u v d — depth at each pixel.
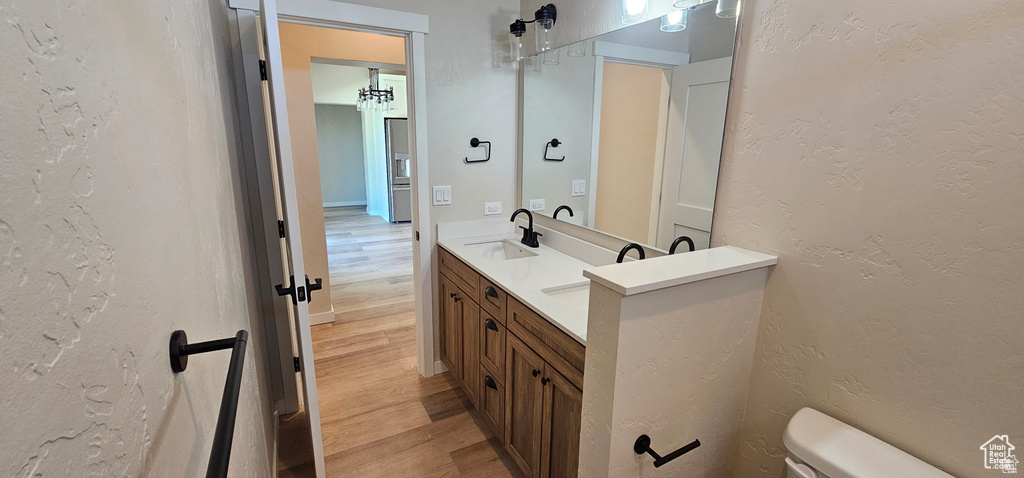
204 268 0.81
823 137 1.11
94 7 0.40
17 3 0.28
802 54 1.13
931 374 0.96
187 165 0.75
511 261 2.10
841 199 1.08
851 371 1.11
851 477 0.96
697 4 1.45
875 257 1.03
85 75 0.38
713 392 1.27
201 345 0.58
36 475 0.28
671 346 1.12
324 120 8.92
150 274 0.51
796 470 1.06
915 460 0.99
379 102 6.54
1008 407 0.86
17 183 0.27
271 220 2.08
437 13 2.21
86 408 0.35
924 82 0.92
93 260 0.37
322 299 3.35
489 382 1.96
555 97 2.26
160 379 0.51
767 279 1.29
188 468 0.61
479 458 1.93
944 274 0.92
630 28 1.76
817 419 1.14
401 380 2.57
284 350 2.22
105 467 0.37
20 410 0.27
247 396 1.14
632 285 0.98
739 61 1.31
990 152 0.84
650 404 1.13
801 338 1.21
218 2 1.53
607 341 1.05
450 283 2.37
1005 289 0.84
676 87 1.56
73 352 0.33
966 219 0.88
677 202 1.60
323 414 2.23
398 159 7.45
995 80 0.82
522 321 1.62
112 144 0.43
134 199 0.48
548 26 2.16
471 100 2.40
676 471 1.26
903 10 0.93
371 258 5.38
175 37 0.74
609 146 1.94
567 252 2.25
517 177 2.64
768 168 1.25
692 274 1.08
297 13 1.90
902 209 0.98
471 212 2.55
